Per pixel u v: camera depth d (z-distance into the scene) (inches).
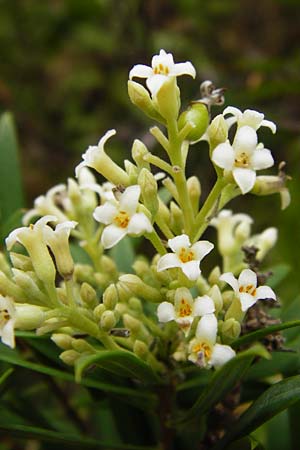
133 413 7.6
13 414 7.5
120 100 15.4
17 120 15.4
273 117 11.3
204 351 5.9
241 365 6.1
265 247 7.6
